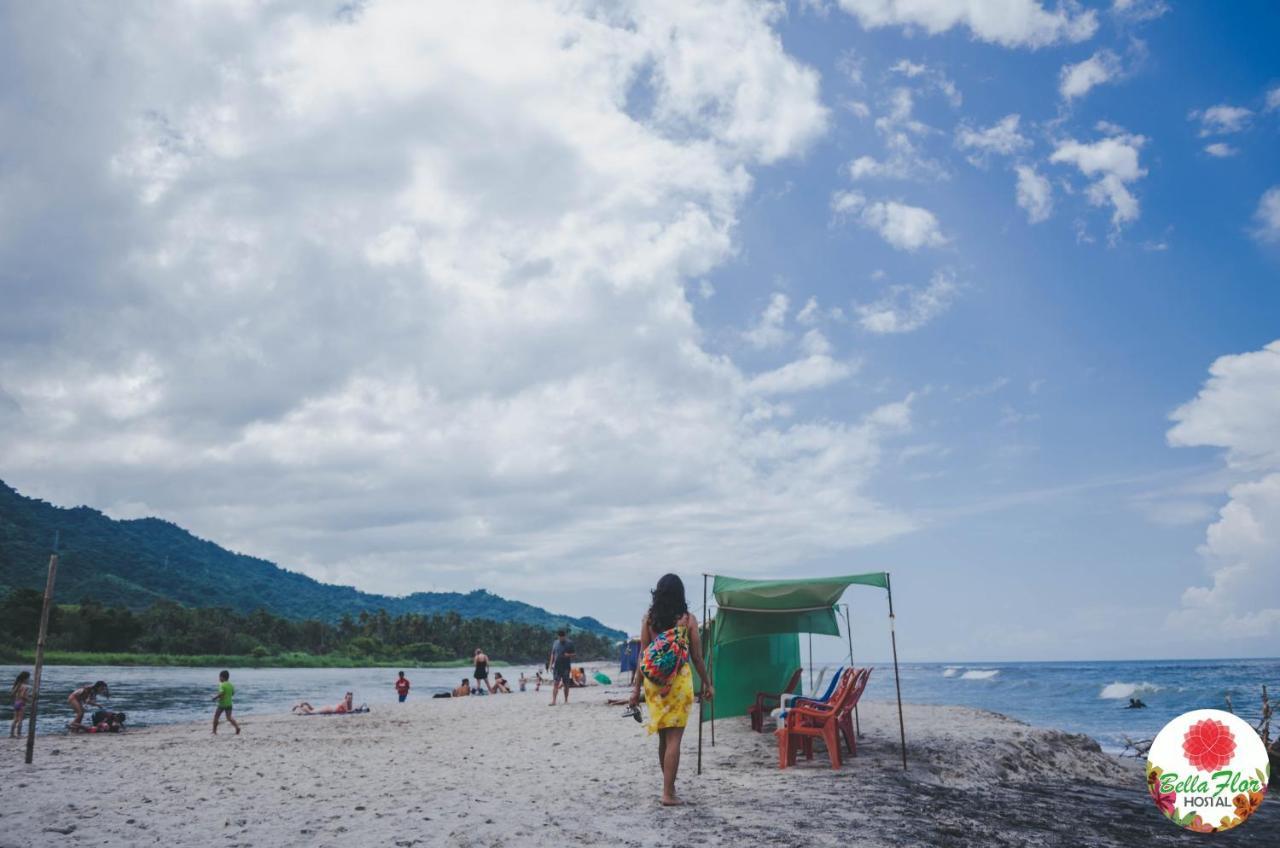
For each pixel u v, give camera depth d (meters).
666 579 7.46
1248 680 59.38
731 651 12.85
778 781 8.41
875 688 59.75
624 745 11.79
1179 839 6.77
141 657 119.56
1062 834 6.65
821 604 12.09
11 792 8.34
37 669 10.95
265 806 7.38
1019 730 12.98
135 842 5.93
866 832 6.18
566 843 5.76
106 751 12.73
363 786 8.62
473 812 6.93
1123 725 30.08
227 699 16.36
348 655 164.25
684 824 6.38
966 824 6.72
